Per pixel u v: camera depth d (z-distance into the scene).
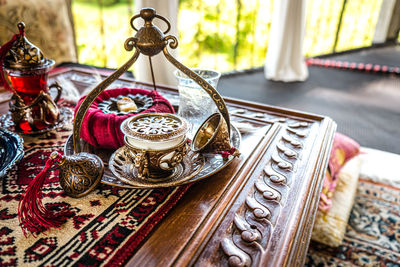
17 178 0.51
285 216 0.43
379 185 1.35
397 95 2.87
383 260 0.97
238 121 0.72
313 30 4.09
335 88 2.99
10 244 0.38
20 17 1.35
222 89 2.79
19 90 0.62
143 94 0.67
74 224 0.42
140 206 0.45
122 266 0.36
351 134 2.01
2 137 0.55
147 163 0.44
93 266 0.35
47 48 1.48
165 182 0.46
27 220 0.41
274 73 3.10
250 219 0.42
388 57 4.36
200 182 0.50
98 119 0.53
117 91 0.66
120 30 1.86
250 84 2.97
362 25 4.84
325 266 0.94
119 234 0.40
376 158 1.61
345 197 1.10
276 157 0.57
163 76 2.09
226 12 3.06
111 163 0.49
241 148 0.60
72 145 0.58
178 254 0.36
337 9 4.19
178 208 0.45
